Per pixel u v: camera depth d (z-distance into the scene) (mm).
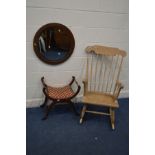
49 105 2434
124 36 2592
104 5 2367
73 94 2352
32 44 2270
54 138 2041
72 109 2568
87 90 2445
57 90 2436
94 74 2652
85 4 2293
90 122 2355
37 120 2309
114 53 2322
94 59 2566
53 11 2209
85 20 2359
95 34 2463
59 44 2344
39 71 2414
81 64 2545
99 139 2080
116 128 2277
